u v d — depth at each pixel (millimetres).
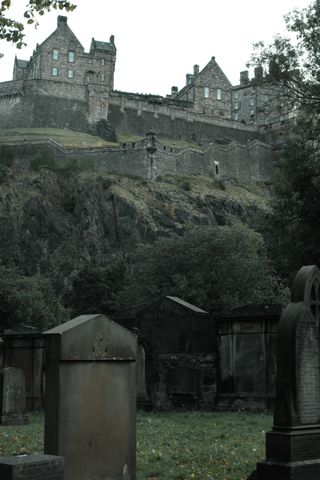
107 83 104625
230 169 93438
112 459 7238
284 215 29875
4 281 47219
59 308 56031
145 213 76000
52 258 76188
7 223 76188
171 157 86438
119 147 85875
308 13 28391
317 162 28531
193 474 8047
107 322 7328
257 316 18594
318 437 8062
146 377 19688
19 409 15383
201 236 48250
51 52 100875
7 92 98125
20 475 5191
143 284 48281
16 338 21297
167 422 14961
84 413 6977
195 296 43344
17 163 85812
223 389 18906
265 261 45531
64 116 97938
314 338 8414
